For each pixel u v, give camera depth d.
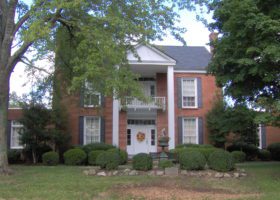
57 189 13.02
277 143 27.81
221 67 17.08
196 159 16.84
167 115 28.66
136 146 28.91
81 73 16.38
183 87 29.17
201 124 28.78
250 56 15.40
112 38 15.55
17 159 25.31
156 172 16.86
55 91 21.84
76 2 13.66
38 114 24.58
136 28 15.68
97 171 17.00
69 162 23.02
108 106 28.14
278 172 17.36
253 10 14.74
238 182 14.73
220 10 16.39
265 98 16.16
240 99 18.11
